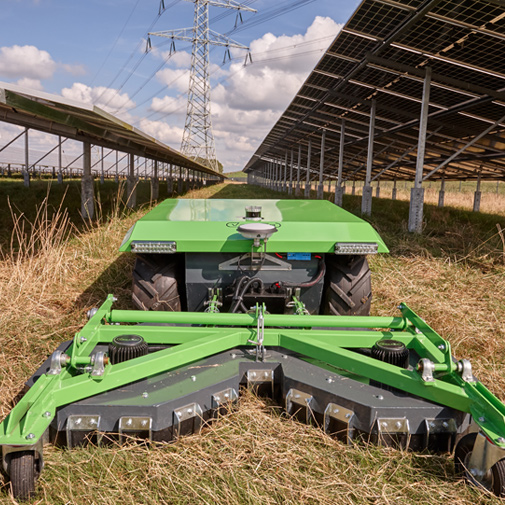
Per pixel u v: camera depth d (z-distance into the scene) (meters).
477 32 8.02
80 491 2.23
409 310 3.53
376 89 12.91
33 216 10.97
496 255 7.88
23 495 2.11
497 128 12.87
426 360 2.48
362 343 3.09
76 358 2.52
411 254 8.02
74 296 5.58
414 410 2.47
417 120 14.19
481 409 2.28
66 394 2.36
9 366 3.62
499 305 5.40
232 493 2.20
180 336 3.08
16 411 2.11
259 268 3.78
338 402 2.58
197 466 2.39
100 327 3.09
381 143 19.72
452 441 2.48
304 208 4.80
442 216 13.95
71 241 8.25
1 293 5.22
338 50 10.96
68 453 2.43
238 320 3.08
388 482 2.33
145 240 3.57
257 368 2.93
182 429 2.56
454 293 5.89
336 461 2.46
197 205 5.01
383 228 10.98
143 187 29.95
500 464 2.12
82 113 6.51
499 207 25.56
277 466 2.42
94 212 11.97
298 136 26.78
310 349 2.88
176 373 2.80
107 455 2.43
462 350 4.16
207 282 3.84
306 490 2.24
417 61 10.25
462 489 2.26
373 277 6.61
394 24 8.93
